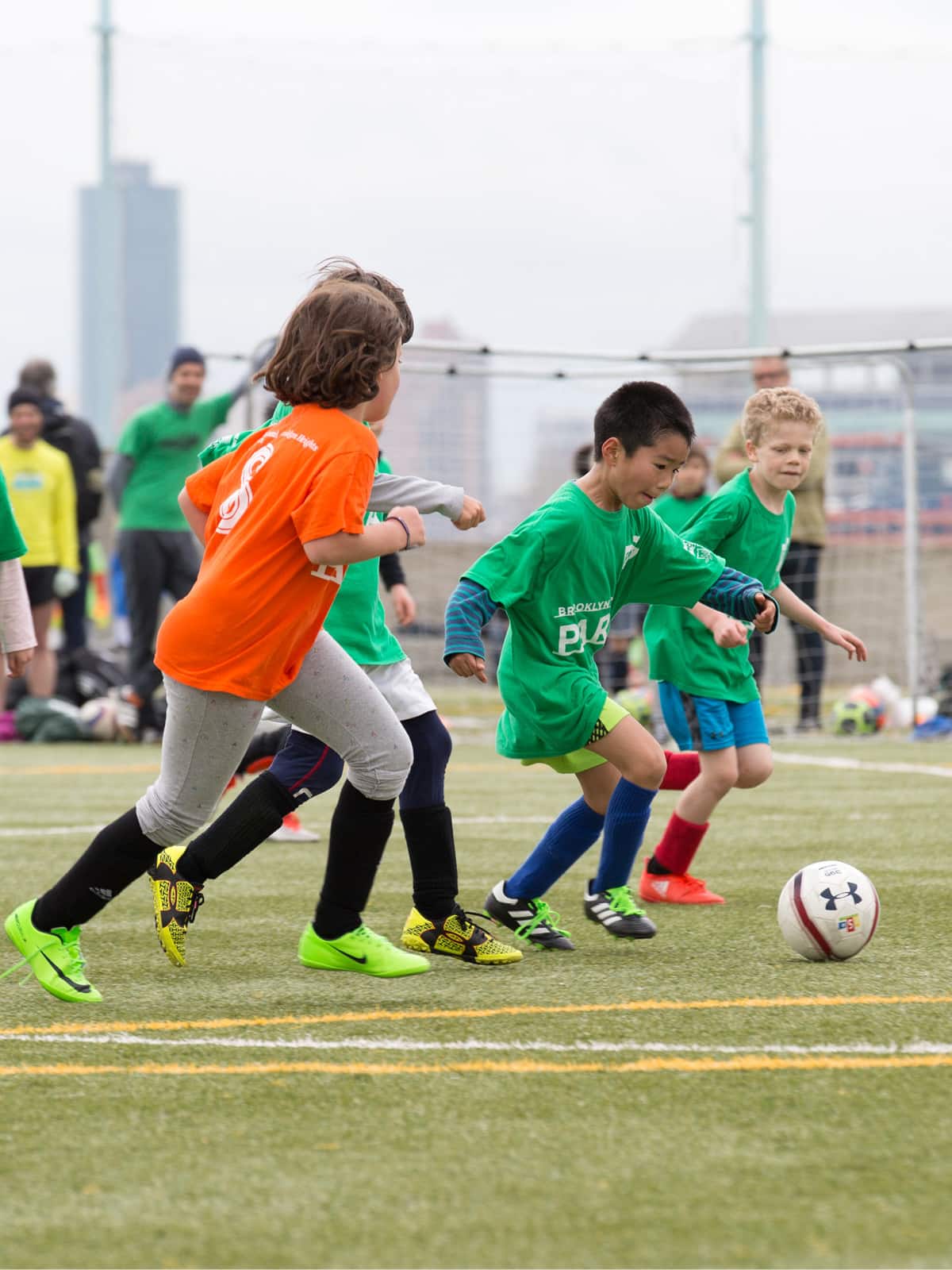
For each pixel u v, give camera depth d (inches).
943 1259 210.5
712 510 537.3
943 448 1721.2
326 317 346.0
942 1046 322.0
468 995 384.2
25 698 1221.7
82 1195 237.5
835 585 1477.6
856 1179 240.8
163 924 390.0
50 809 789.2
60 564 1197.1
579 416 1742.1
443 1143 260.4
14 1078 303.9
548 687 437.7
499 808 797.9
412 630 1604.3
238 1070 308.5
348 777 399.5
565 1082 296.8
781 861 609.9
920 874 569.0
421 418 1724.9
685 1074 301.6
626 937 459.5
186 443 1121.4
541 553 426.9
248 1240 219.8
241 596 346.3
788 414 532.1
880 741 1184.8
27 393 1165.1
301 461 343.0
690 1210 228.5
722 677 526.3
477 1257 212.8
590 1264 210.1
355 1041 332.2
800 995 375.9
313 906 515.5
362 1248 216.4
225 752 359.9
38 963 378.3
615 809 452.1
